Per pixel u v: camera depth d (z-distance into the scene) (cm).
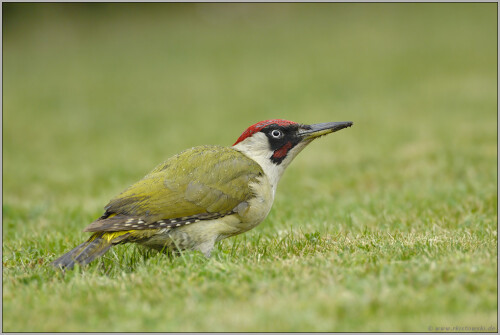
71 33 4628
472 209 1034
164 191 746
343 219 1024
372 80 3038
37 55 4219
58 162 2011
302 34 4212
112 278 707
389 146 1788
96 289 653
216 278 660
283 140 845
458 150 1580
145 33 4581
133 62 3922
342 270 655
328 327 536
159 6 5025
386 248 753
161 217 731
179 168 776
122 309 592
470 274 619
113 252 808
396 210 1053
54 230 1051
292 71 3394
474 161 1448
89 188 1554
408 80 2947
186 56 3969
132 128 2569
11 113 2964
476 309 556
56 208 1302
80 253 692
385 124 2175
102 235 711
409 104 2494
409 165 1498
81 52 4241
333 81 3098
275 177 849
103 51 4228
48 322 579
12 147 2333
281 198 1273
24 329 566
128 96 3191
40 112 2966
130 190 743
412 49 3531
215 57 3894
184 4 5047
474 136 1784
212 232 770
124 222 709
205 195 759
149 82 3453
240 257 757
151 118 2731
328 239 848
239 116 2619
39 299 634
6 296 657
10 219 1199
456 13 4194
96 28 4712
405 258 711
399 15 4331
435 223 937
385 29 4047
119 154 2075
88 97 3228
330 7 4778
